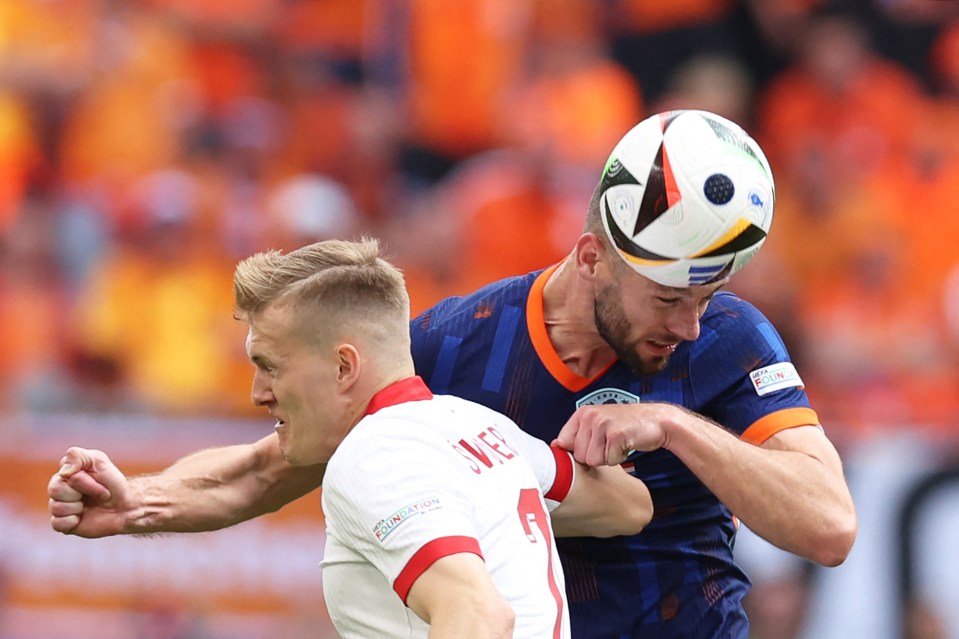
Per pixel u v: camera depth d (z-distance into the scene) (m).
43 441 22.36
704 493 11.86
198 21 35.38
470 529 8.78
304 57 35.91
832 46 36.78
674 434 10.45
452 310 11.90
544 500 10.56
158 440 22.44
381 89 35.91
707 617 11.86
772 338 11.49
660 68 36.59
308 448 10.14
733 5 36.47
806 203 35.66
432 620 8.41
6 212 31.77
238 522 12.45
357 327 9.78
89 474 11.43
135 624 22.06
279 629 22.05
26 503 22.25
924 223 35.53
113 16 35.06
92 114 33.94
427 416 9.55
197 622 22.08
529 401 11.47
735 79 36.53
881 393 30.62
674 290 10.32
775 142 36.31
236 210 32.41
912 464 22.06
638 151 10.34
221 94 34.91
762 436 11.14
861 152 36.09
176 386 30.00
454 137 35.22
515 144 35.12
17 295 30.48
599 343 11.17
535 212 32.88
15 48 34.22
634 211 10.26
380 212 34.38
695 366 11.37
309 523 22.25
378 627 9.23
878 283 34.69
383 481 8.98
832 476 10.69
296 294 9.77
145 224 31.36
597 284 10.80
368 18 36.09
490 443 9.77
